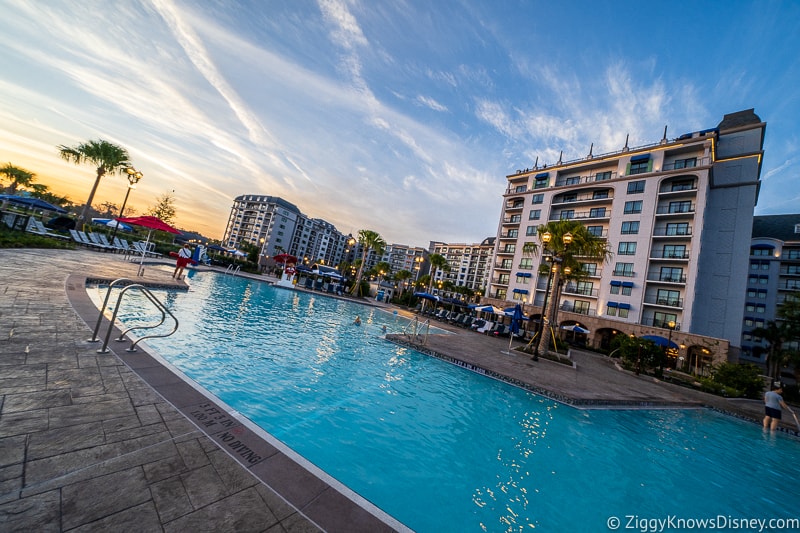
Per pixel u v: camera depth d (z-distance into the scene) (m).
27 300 5.92
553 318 17.73
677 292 27.58
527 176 41.50
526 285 37.03
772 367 33.28
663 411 9.95
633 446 6.31
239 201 104.44
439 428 5.51
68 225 22.73
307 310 17.14
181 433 2.89
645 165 31.50
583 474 4.85
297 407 5.18
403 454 4.47
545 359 15.27
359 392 6.41
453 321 29.52
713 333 28.38
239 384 5.54
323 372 7.13
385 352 10.44
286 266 28.09
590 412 7.98
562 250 18.00
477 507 3.66
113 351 4.45
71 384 3.35
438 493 3.78
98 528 1.80
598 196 34.50
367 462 4.12
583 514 3.90
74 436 2.54
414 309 38.25
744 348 43.56
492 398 7.65
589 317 30.67
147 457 2.48
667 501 4.56
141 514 1.95
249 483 2.42
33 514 1.80
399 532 2.26
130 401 3.27
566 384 9.95
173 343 6.70
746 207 28.86
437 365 10.02
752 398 15.47
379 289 47.62
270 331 10.05
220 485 2.34
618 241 31.17
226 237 103.88
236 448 2.85
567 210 36.41
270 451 2.91
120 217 19.61
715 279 29.09
